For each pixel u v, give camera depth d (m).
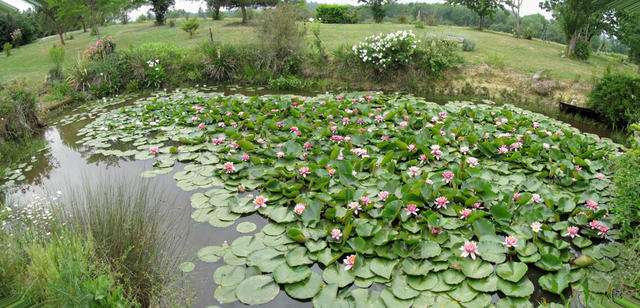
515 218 3.21
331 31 14.09
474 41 10.77
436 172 4.15
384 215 3.19
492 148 4.52
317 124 5.49
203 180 4.22
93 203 3.23
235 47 10.27
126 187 4.09
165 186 4.15
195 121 6.11
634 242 2.90
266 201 3.66
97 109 7.76
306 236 3.06
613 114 6.03
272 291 2.56
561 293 2.56
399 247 2.86
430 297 2.46
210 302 2.52
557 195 3.67
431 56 8.78
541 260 2.74
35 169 4.84
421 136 4.69
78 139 5.92
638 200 2.91
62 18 14.66
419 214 3.35
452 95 8.26
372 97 7.09
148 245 2.82
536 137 4.99
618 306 2.34
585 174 4.07
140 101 8.21
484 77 8.68
